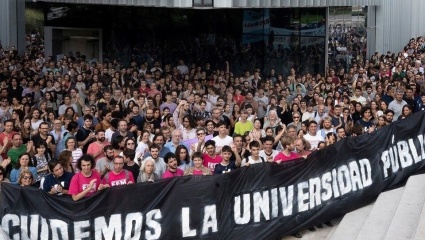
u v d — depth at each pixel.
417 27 35.47
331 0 23.52
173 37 28.98
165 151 13.73
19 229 10.55
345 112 17.05
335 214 12.94
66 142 13.69
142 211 11.00
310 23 28.77
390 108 18.92
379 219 12.20
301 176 12.41
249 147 13.34
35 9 27.02
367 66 26.47
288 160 12.30
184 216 11.25
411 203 12.52
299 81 23.88
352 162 13.21
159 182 11.09
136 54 28.77
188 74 24.61
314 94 19.47
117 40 28.58
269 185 12.01
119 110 16.86
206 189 11.38
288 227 12.27
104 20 28.30
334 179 12.91
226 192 11.56
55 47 27.62
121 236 10.90
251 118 17.53
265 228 12.00
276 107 18.66
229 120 18.23
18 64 22.95
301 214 12.41
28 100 18.14
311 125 14.80
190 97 19.03
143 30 28.72
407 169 14.12
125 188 10.88
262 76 29.03
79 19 27.95
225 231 11.59
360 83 21.27
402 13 32.97
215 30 29.05
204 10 28.92
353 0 24.95
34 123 16.06
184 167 13.03
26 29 26.80
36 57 24.77
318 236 12.46
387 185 13.78
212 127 15.32
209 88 20.91
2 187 10.52
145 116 17.09
